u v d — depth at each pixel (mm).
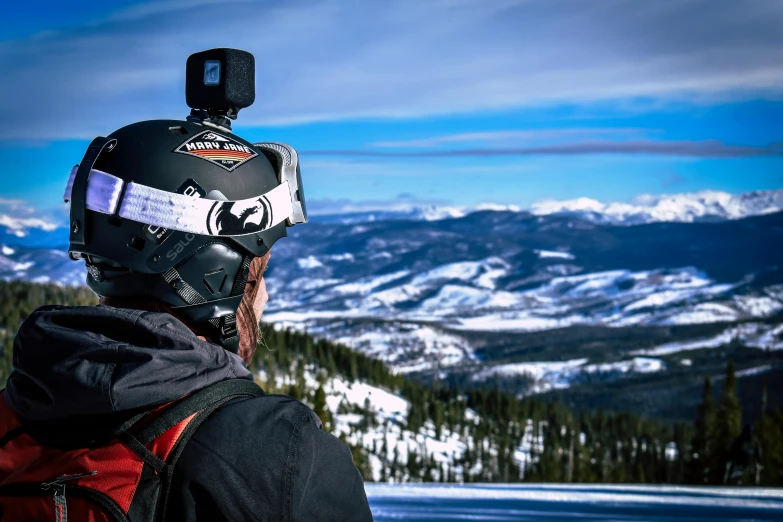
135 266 1377
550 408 169750
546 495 19047
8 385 1347
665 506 16766
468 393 176125
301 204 1572
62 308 1321
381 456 122938
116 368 1210
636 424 141875
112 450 1194
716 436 69562
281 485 1197
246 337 1521
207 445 1197
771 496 19641
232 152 1454
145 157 1396
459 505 16125
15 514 1207
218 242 1417
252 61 1584
